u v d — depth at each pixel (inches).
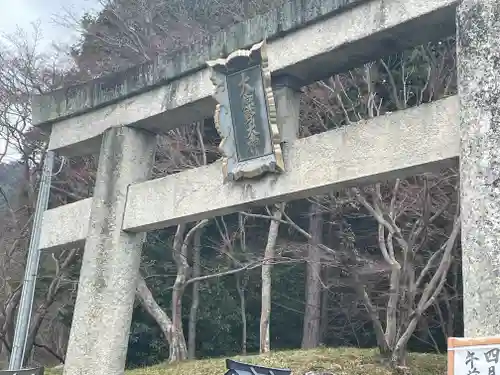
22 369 261.7
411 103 516.1
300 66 208.5
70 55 644.1
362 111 488.7
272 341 711.1
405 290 429.1
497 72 155.6
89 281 248.4
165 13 622.8
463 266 149.9
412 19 180.7
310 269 642.8
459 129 162.1
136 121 261.9
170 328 524.4
